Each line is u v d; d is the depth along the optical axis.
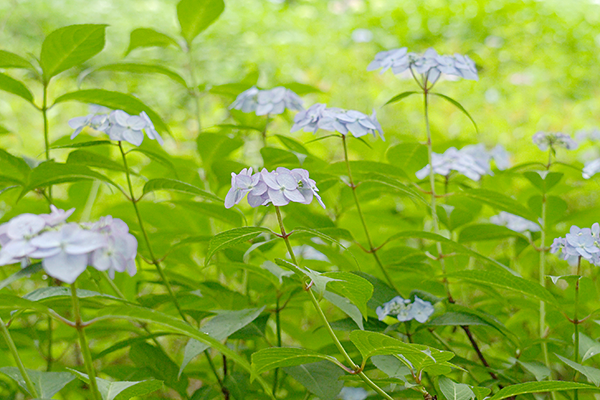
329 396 1.17
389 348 1.07
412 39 3.53
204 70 3.00
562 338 1.31
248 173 1.09
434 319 1.22
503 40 3.45
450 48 3.48
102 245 1.00
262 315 1.27
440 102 2.74
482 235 1.35
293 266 1.07
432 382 1.21
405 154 1.40
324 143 2.00
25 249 0.99
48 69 1.28
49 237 0.99
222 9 1.44
